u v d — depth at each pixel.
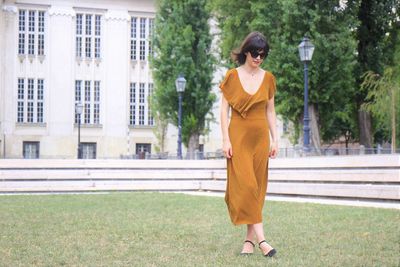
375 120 29.92
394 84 25.33
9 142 45.25
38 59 46.28
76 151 46.66
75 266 4.72
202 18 36.19
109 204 11.28
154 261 4.91
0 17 45.00
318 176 13.45
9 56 45.47
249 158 5.25
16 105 45.66
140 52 48.78
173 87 35.31
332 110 27.69
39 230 7.07
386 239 6.16
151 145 48.41
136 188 16.94
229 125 5.34
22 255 5.25
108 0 47.72
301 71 25.52
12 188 16.03
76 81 47.25
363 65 28.92
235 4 28.73
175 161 17.42
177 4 36.03
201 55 36.19
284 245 5.79
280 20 26.44
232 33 28.95
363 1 28.69
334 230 6.95
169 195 14.31
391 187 11.06
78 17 47.47
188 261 4.90
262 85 5.30
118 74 47.91
